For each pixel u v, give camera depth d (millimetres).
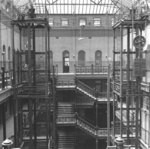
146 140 18797
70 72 32875
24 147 19078
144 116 20344
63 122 25094
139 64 16344
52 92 22719
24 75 21984
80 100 29578
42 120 23812
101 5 31969
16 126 17891
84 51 33219
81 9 33125
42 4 31312
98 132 24328
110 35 33125
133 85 18641
